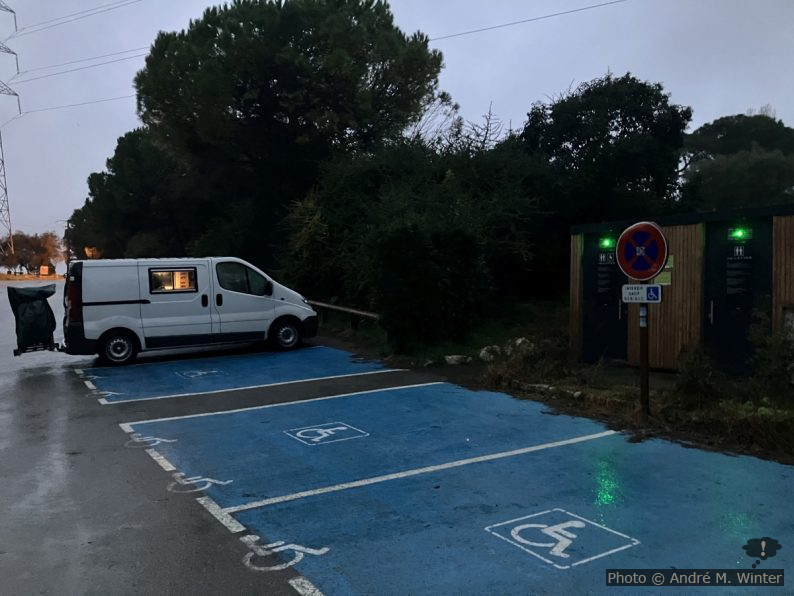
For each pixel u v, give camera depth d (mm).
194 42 21938
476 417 7727
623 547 4137
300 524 4594
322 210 18250
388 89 22562
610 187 19297
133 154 33094
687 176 36406
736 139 45594
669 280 9695
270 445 6688
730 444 6406
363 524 4574
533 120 21719
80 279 11812
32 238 109938
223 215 27125
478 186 16875
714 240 9148
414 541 4273
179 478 5668
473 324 12867
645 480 5418
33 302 11945
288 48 19609
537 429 7145
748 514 4656
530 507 4844
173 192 29422
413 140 18516
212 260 12773
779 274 8273
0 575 3871
